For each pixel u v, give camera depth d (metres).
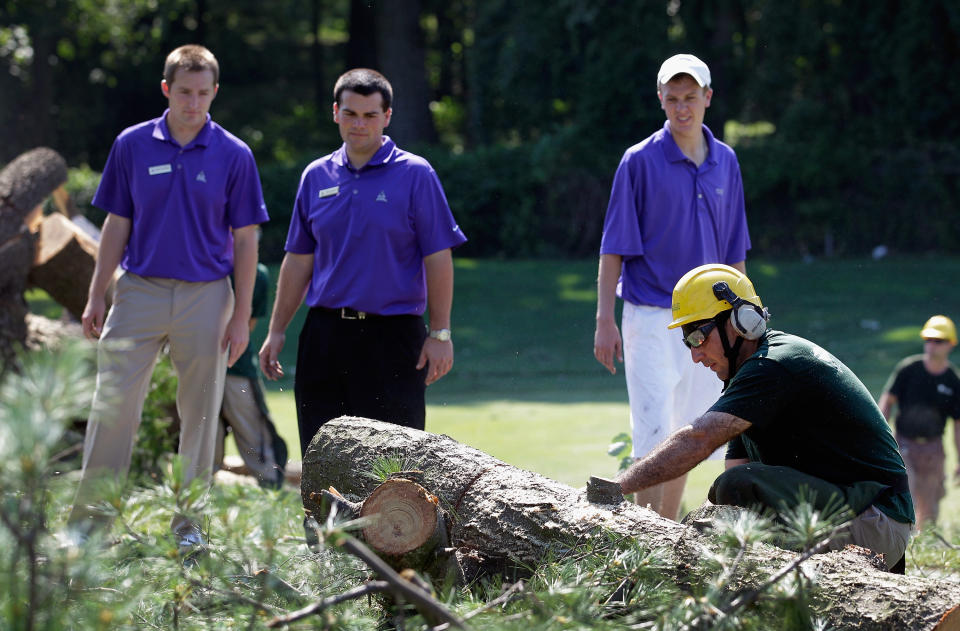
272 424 16.47
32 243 16.50
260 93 95.44
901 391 20.77
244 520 6.20
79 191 61.75
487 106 66.56
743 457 9.06
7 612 4.04
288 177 62.59
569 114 64.56
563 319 48.19
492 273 56.69
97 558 4.43
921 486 20.59
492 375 37.72
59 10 76.06
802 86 61.66
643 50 60.00
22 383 3.61
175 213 10.51
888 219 59.16
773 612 6.02
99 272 10.71
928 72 59.50
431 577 6.59
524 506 7.33
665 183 11.55
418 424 11.49
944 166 58.38
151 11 86.50
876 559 6.78
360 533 6.45
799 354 8.02
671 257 11.56
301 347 11.56
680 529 6.84
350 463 8.29
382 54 68.81
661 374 11.41
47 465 3.76
